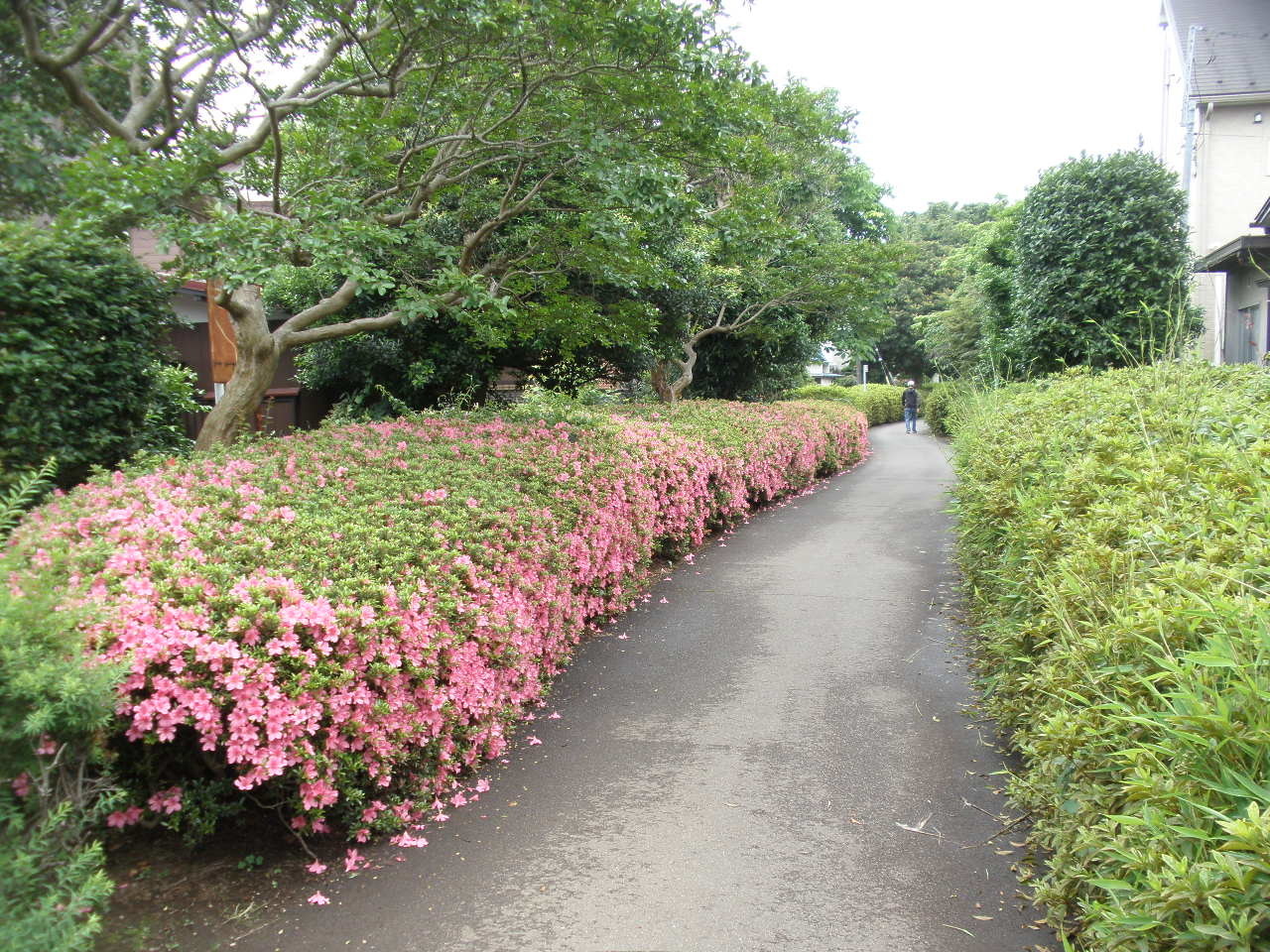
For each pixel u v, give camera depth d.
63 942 1.76
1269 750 1.62
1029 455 4.71
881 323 15.52
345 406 12.04
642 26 5.86
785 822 3.13
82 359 5.47
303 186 7.25
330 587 2.95
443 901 2.65
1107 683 2.31
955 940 2.42
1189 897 1.46
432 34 6.05
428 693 3.05
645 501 6.55
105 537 3.20
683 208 6.81
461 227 9.96
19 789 2.07
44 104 8.43
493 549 3.91
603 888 2.72
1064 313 10.84
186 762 2.84
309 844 2.97
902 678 4.64
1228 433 3.87
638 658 5.07
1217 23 16.14
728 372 16.77
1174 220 10.49
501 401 12.23
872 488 12.87
